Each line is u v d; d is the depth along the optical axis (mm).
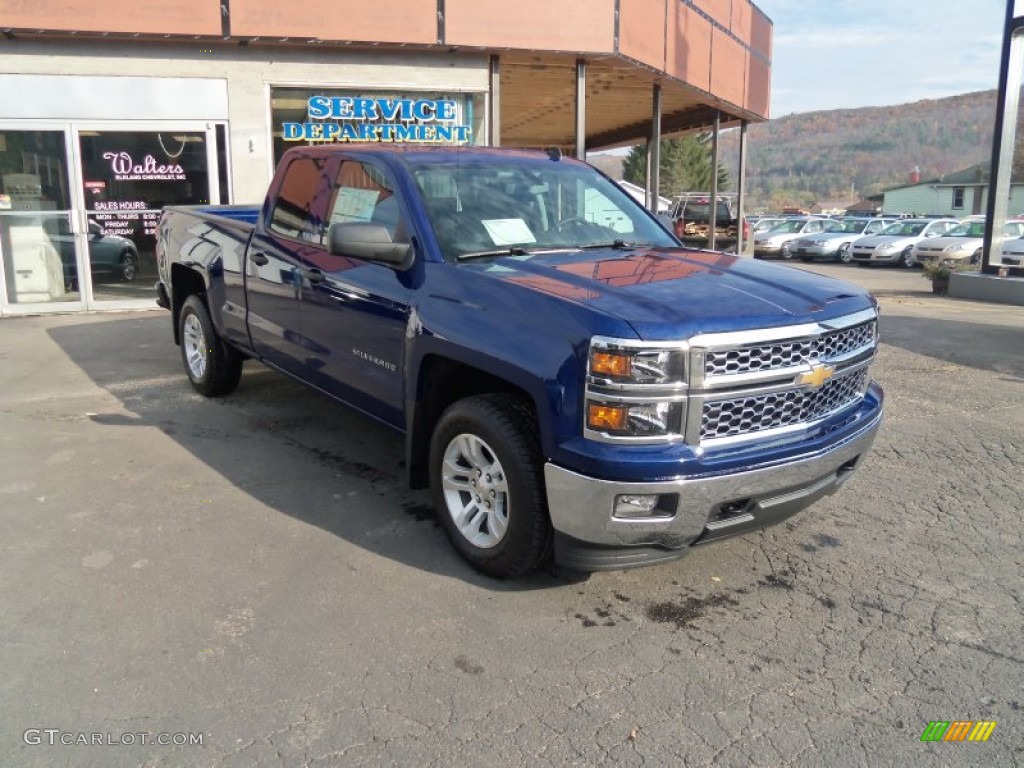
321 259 5039
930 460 5785
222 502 4832
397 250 4262
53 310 11250
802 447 3572
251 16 10891
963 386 7875
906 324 11562
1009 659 3414
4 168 10883
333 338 4938
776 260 31453
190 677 3188
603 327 3318
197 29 10758
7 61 10609
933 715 3053
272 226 5719
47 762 2725
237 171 11625
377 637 3482
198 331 6953
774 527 4652
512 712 3027
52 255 11219
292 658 3322
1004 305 14461
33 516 4586
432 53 12133
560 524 3488
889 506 4969
